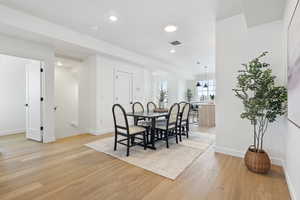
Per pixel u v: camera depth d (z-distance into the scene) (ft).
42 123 11.66
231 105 8.74
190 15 8.55
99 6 7.79
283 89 6.43
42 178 6.40
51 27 9.54
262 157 6.64
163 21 9.29
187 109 12.76
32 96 12.29
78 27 10.20
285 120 6.82
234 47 8.59
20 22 8.31
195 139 12.32
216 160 8.16
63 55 13.99
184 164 7.72
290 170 5.59
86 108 14.98
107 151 9.62
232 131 8.75
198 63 20.95
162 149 9.95
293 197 4.95
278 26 7.38
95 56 13.87
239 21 8.43
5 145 10.89
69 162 7.99
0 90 14.03
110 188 5.75
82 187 5.80
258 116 7.03
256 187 5.74
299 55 4.00
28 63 12.60
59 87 18.88
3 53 9.37
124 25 9.85
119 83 16.15
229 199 5.09
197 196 5.27
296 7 4.34
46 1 7.41
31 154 9.11
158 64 19.30
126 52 15.01
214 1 7.27
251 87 6.96
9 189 5.62
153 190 5.62
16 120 14.92
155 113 11.53
